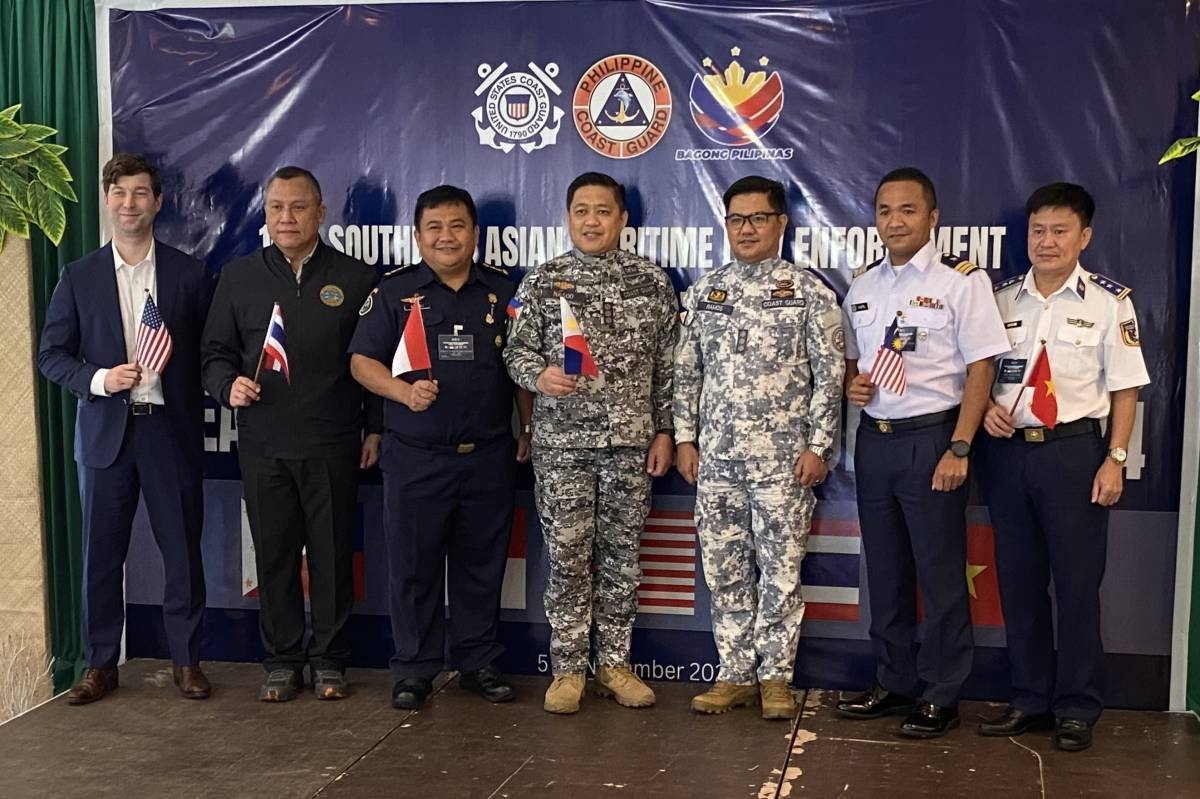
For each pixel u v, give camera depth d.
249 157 4.22
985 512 3.88
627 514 3.76
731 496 3.68
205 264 4.01
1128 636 3.85
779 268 3.65
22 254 4.16
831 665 4.01
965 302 3.45
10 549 4.26
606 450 3.70
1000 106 3.83
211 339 3.83
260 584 3.89
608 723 3.66
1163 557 3.81
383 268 4.18
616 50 4.02
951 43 3.85
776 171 3.96
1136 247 3.78
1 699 4.10
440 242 3.64
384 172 4.16
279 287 3.81
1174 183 3.74
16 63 4.29
